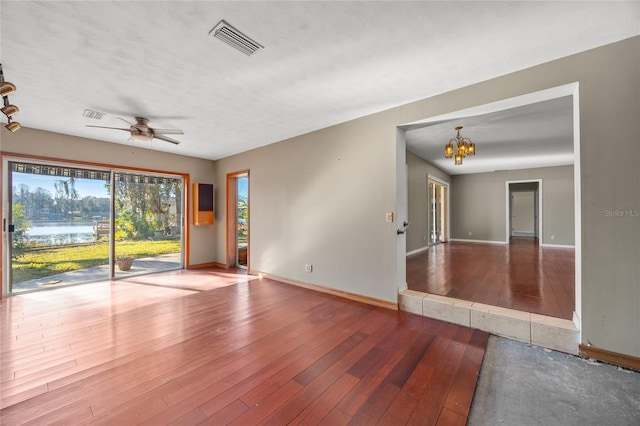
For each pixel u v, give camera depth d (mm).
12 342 2506
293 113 3527
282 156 4762
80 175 4539
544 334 2416
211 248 6281
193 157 5977
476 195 9211
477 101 2725
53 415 1598
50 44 2045
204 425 1526
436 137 4988
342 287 3885
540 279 4051
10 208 3906
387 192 3412
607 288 2127
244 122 3844
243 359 2215
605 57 2127
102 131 4164
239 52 2195
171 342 2508
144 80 2627
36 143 4027
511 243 8672
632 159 2043
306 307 3439
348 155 3803
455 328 2803
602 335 2150
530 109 3607
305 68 2451
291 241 4617
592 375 1998
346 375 1997
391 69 2477
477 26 1910
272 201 4945
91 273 4672
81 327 2842
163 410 1641
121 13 1734
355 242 3730
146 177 5348
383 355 2275
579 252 2264
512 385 1904
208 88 2809
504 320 2621
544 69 2379
